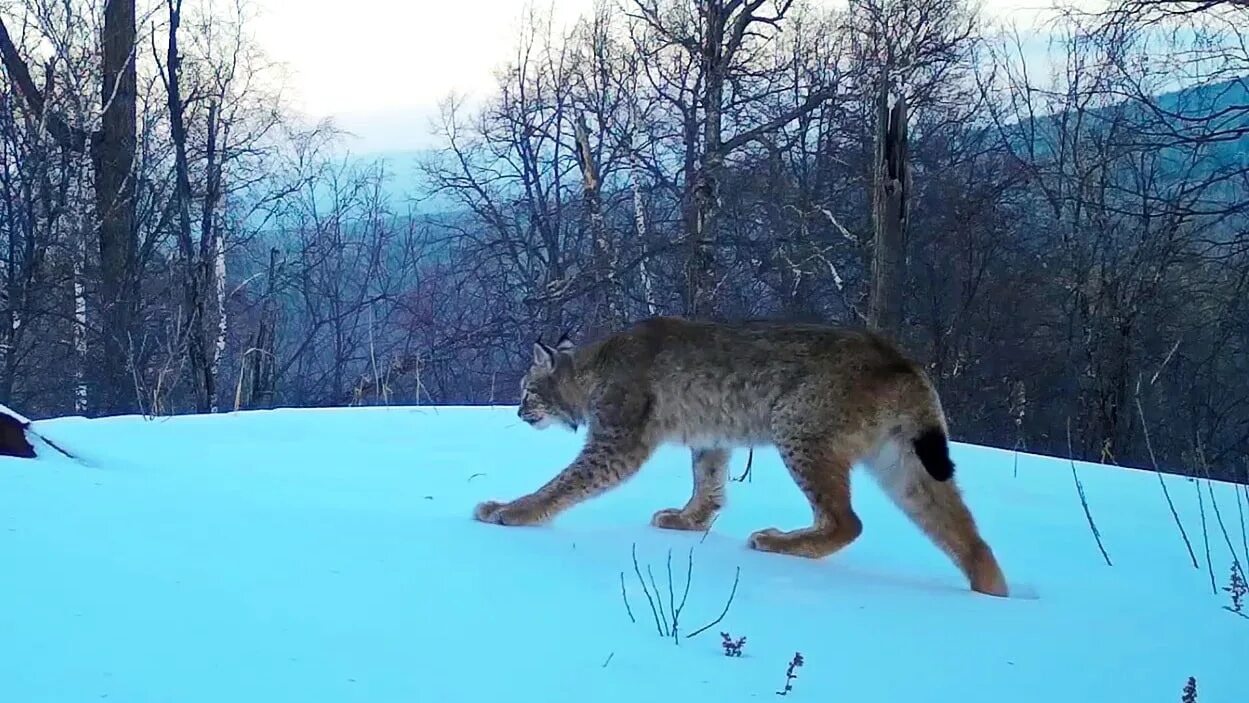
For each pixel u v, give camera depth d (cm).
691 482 740
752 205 2203
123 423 816
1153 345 2120
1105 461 1720
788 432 590
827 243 2084
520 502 588
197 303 1962
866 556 569
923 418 573
